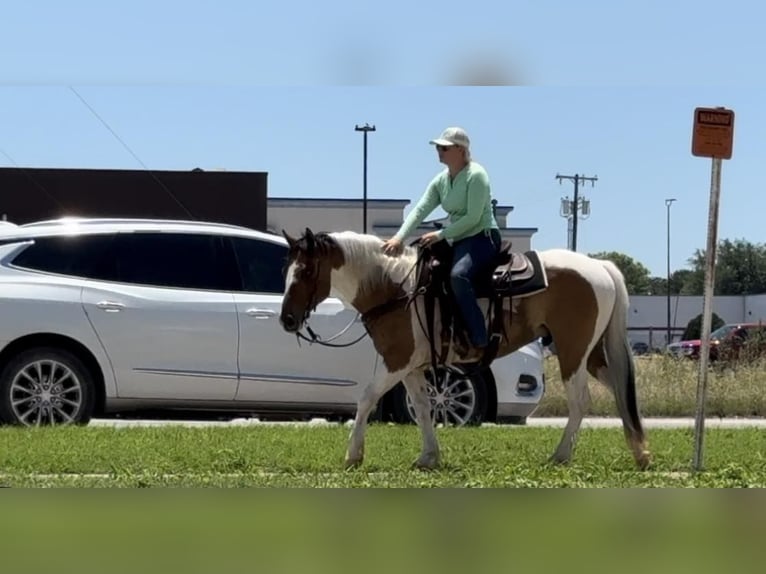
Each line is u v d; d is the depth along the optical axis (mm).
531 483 10133
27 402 15117
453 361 11789
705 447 13562
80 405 15227
